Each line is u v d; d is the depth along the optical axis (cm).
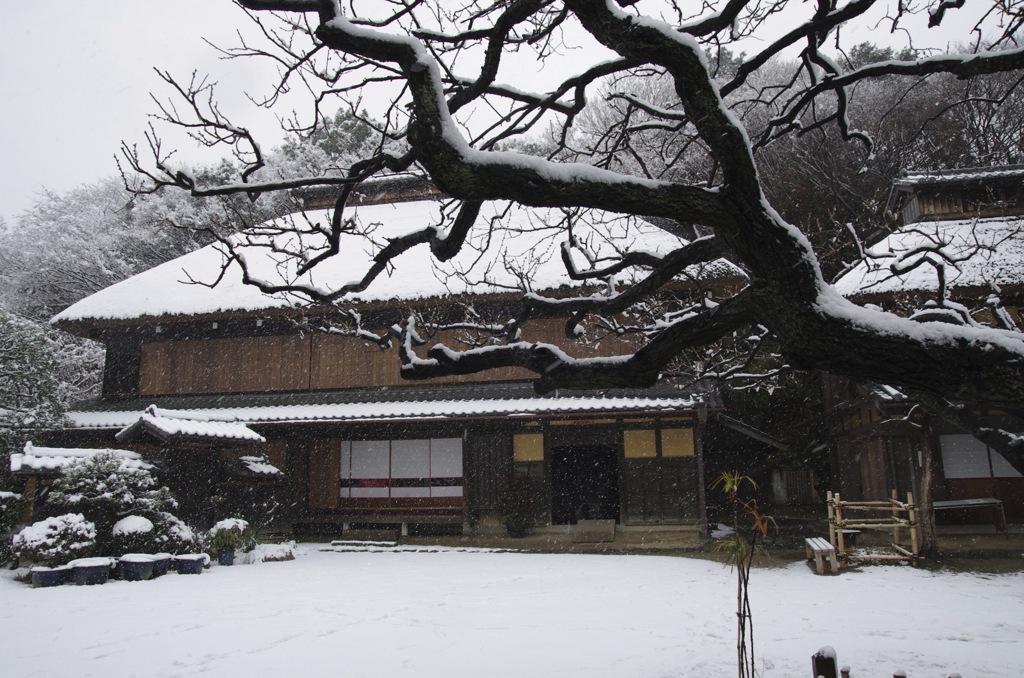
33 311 3375
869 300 1638
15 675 699
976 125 2036
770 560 1458
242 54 502
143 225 3372
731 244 351
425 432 2014
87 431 2080
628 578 1290
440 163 327
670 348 394
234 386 2197
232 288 2169
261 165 520
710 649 756
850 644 769
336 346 2158
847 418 2072
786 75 2492
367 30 339
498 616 959
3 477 1709
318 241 2305
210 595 1156
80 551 1335
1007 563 1329
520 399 1872
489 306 2002
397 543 1895
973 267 1612
